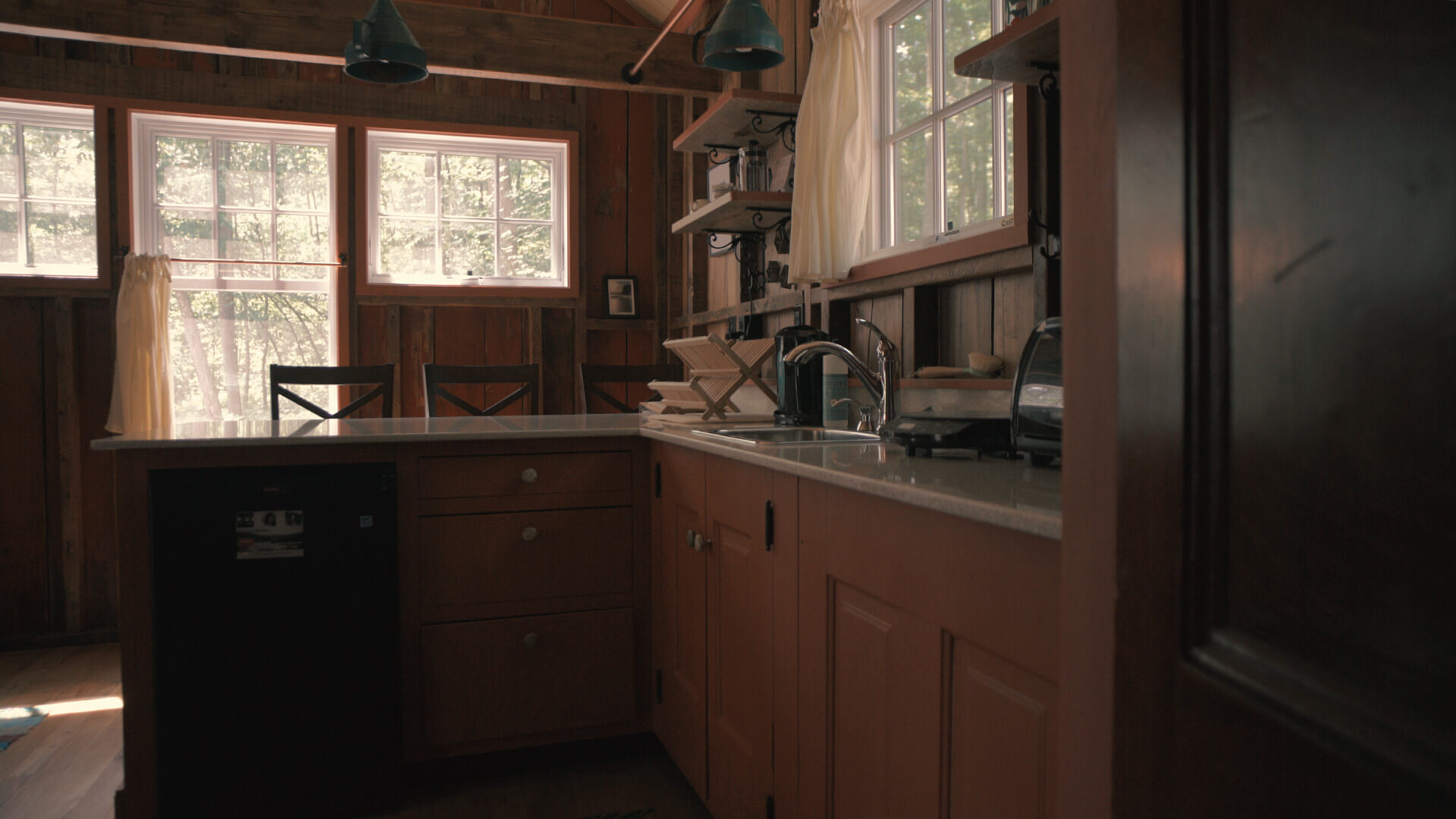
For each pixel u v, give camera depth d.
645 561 2.46
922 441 1.54
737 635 1.79
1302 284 0.36
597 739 2.52
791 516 1.52
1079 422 0.61
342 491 2.11
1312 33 0.35
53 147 4.18
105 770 2.52
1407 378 0.30
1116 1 0.53
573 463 2.39
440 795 2.28
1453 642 0.28
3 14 3.47
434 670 2.26
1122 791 0.54
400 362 4.61
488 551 2.31
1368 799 0.32
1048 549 0.90
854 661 1.32
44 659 3.81
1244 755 0.41
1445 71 0.29
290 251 4.45
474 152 4.72
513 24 4.05
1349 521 0.33
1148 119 0.49
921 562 1.14
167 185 4.30
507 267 4.79
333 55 3.78
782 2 3.66
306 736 2.10
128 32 3.58
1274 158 0.38
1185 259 0.45
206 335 4.36
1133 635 0.52
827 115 2.81
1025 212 2.11
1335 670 0.34
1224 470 0.43
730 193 3.16
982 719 1.02
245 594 2.05
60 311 4.11
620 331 5.00
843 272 2.82
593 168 4.91
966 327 2.47
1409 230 0.30
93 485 4.18
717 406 2.64
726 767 1.85
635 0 4.82
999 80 2.00
